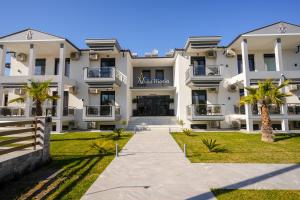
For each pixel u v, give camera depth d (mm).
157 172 6082
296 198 4242
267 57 19953
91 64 20500
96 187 4902
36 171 6250
